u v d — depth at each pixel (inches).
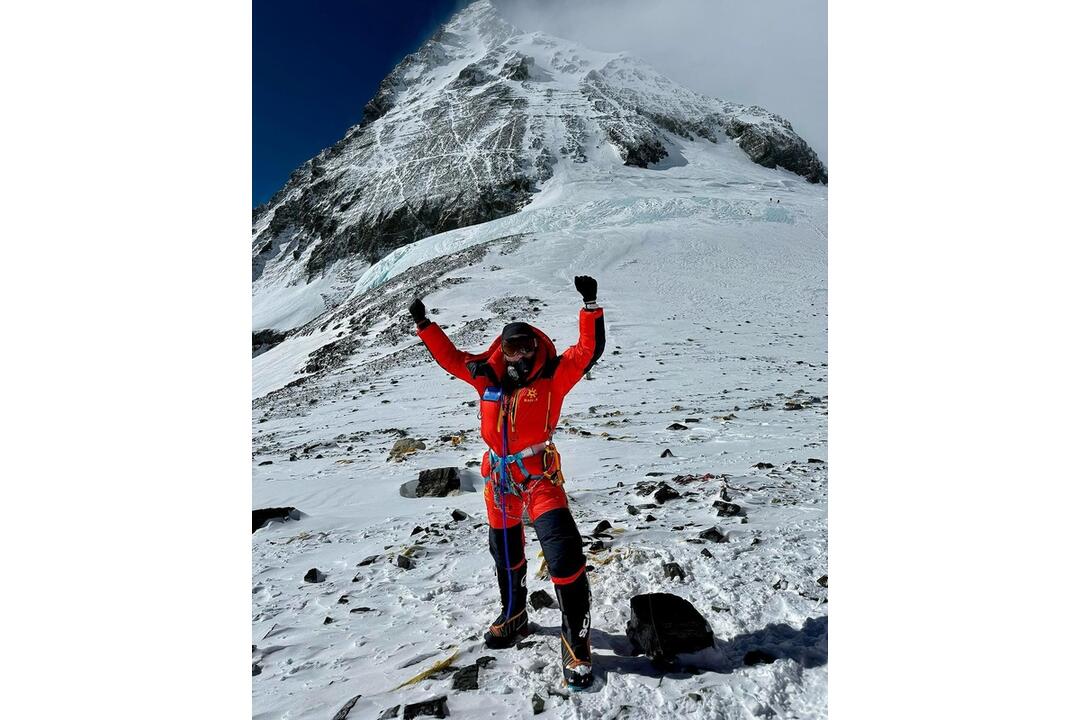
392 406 848.3
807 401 627.5
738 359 999.0
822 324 1382.9
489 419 137.9
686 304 1610.5
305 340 2108.8
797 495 247.3
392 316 1734.7
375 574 199.6
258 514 281.3
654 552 178.4
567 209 3164.4
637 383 796.0
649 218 2994.6
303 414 853.8
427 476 337.1
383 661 139.6
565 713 113.2
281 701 123.8
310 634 155.6
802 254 2288.4
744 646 131.4
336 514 296.4
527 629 144.3
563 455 398.0
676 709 111.8
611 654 133.0
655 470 332.2
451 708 116.7
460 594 175.5
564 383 135.6
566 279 1902.1
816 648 126.7
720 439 433.1
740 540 191.2
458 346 1257.4
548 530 129.0
